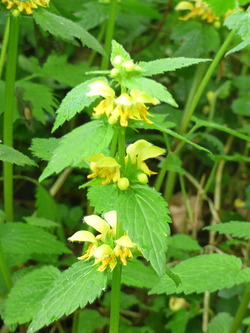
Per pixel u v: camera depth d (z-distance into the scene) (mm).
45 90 524
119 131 245
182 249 518
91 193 270
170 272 264
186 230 623
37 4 372
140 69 226
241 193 700
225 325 470
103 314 517
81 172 663
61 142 229
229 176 714
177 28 538
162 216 243
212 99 692
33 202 691
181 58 238
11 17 397
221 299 538
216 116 716
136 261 393
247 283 396
